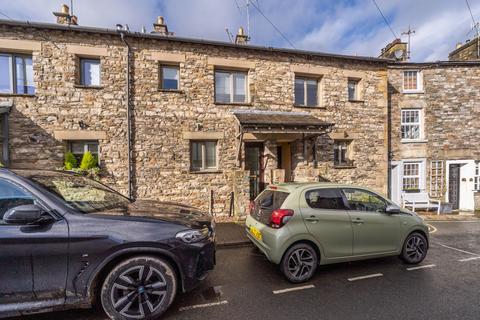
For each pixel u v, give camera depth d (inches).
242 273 160.9
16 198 103.7
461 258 187.9
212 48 321.4
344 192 167.9
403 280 150.3
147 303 109.6
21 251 95.7
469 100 416.2
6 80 272.5
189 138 312.5
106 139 289.7
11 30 265.3
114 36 291.9
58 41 277.3
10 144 267.0
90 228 104.0
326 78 366.9
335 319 111.0
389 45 457.4
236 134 324.2
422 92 414.6
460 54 469.1
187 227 119.8
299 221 149.6
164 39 302.7
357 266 171.8
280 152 381.7
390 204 173.3
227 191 323.3
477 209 412.5
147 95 301.1
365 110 385.4
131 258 109.0
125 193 294.2
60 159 278.4
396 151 412.2
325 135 366.0
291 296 131.9
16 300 96.5
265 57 342.0
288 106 350.0
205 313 116.6
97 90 288.0
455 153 416.2
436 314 114.2
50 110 276.1
